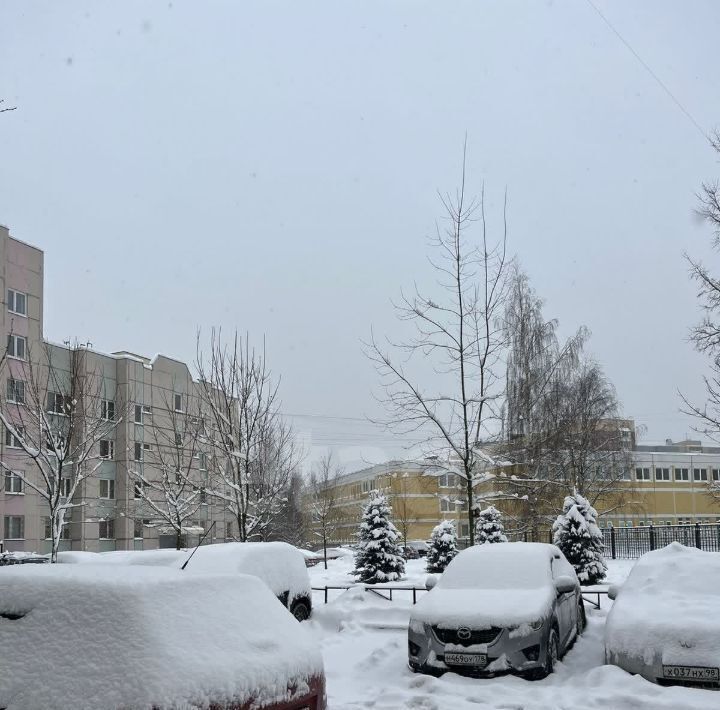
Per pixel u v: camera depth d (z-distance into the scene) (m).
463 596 9.57
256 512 19.14
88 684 3.78
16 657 3.99
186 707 3.79
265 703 4.25
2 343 35.69
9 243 36.97
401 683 8.88
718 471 70.88
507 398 19.95
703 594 9.19
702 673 7.80
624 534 33.72
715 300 17.62
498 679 8.66
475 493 18.25
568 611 10.63
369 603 14.38
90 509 40.12
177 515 21.53
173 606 4.35
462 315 15.76
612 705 7.54
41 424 18.72
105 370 42.00
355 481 77.69
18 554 30.56
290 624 5.03
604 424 36.22
